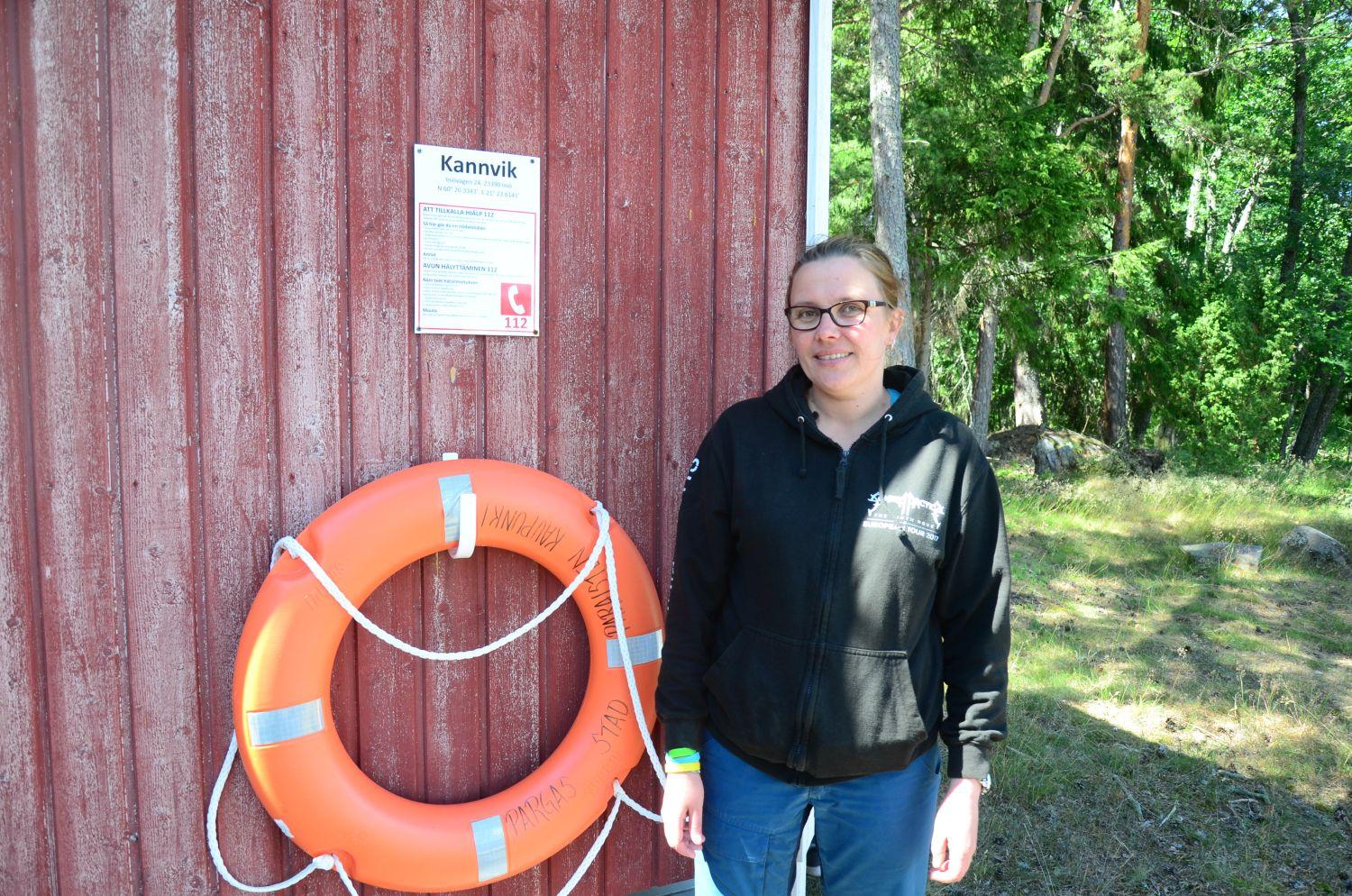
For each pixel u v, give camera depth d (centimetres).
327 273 201
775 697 162
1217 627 576
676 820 171
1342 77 2136
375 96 203
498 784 224
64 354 181
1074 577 693
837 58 1335
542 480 212
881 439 165
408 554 198
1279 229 2186
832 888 177
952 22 1395
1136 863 311
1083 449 1370
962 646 171
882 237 1025
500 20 213
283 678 186
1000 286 1369
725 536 174
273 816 191
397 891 216
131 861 192
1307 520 885
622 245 231
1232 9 1816
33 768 184
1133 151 1605
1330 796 364
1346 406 2244
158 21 184
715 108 240
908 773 169
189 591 193
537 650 227
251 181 193
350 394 205
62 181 179
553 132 221
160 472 189
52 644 183
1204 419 1847
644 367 235
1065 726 418
